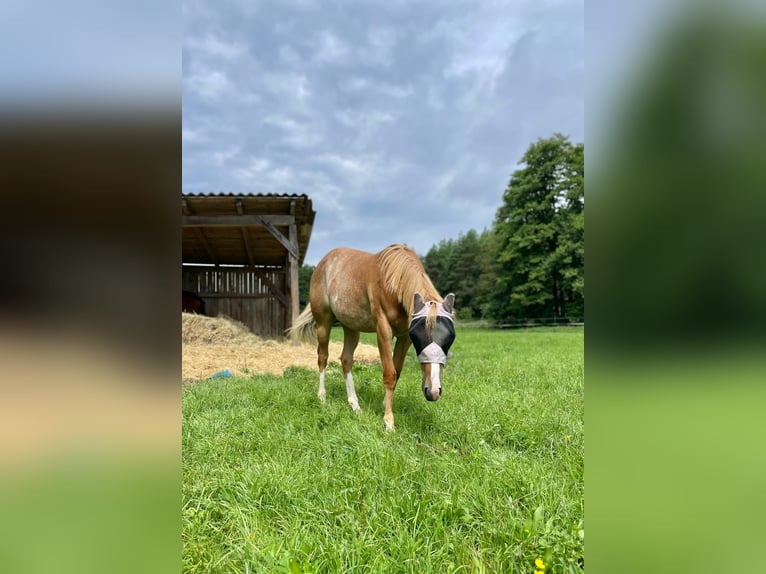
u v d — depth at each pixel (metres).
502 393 4.11
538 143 29.12
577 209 27.44
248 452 2.72
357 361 7.16
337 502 2.06
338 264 4.30
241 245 11.20
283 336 11.62
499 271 31.78
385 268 3.51
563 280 27.12
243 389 4.56
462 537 1.78
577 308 26.58
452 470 2.34
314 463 2.50
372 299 3.66
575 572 1.45
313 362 7.28
